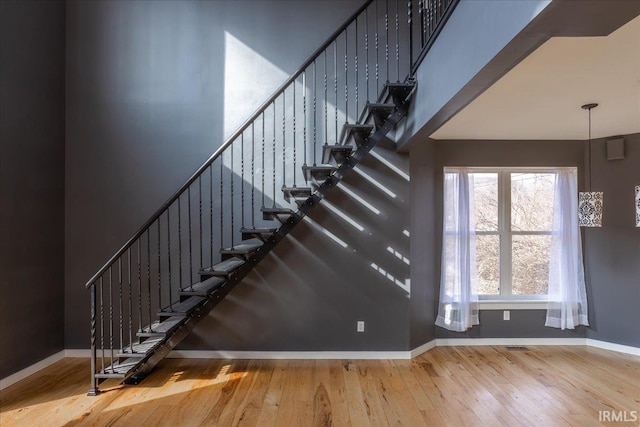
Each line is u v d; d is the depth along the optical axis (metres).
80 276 4.28
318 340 4.22
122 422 2.86
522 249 4.80
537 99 3.11
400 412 3.00
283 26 4.37
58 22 4.22
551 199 4.78
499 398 3.24
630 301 4.33
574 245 4.57
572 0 1.30
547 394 3.31
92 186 4.30
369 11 4.34
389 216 4.23
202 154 4.33
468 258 4.52
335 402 3.17
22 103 3.71
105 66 4.33
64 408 3.07
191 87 4.35
